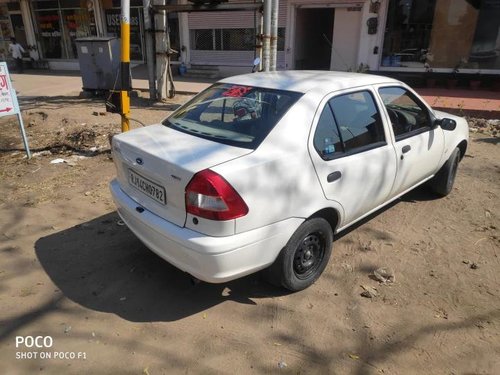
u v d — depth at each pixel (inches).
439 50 508.4
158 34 404.5
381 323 113.5
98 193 193.9
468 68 501.7
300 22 573.9
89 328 110.7
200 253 101.1
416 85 518.6
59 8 745.6
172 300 122.3
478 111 366.3
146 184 117.5
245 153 108.6
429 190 197.6
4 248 147.2
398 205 188.2
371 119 140.5
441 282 132.0
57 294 124.0
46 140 285.4
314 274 129.2
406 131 157.4
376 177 140.3
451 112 376.2
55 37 772.0
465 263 142.7
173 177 105.3
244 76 148.9
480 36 487.2
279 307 119.6
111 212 175.3
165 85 429.1
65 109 390.9
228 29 601.9
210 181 99.0
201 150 111.5
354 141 132.4
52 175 216.5
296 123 116.8
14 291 124.7
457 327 112.4
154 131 131.8
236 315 116.3
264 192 106.0
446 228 167.3
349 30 537.3
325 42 643.5
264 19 320.5
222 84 145.2
